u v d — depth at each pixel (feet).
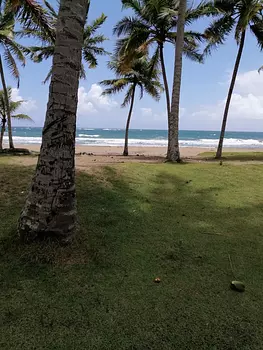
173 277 9.59
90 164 27.53
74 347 6.46
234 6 40.09
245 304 8.23
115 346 6.54
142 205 16.89
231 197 19.79
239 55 43.16
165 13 36.70
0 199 15.53
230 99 44.78
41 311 7.59
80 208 15.28
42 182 10.43
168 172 26.11
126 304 8.04
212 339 6.84
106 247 11.35
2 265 9.56
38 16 19.76
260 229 14.20
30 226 10.44
